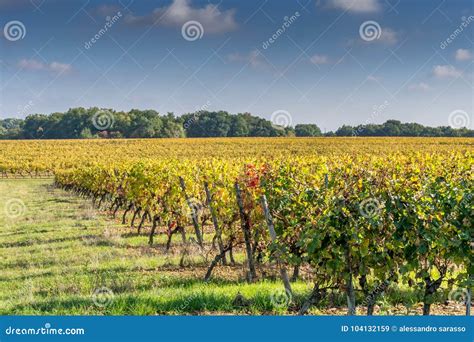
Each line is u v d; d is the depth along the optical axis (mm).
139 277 10203
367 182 7445
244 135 91875
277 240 8172
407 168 10992
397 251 7270
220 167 15336
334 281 7438
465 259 7176
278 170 10570
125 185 19750
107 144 72438
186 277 10297
